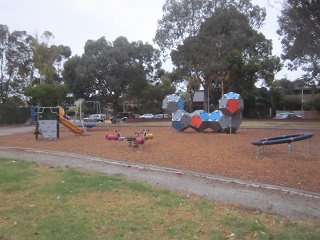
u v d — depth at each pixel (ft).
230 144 47.42
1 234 14.87
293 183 23.75
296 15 40.37
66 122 64.59
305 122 118.73
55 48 145.28
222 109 66.18
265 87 167.43
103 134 69.67
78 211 17.85
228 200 19.93
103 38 136.77
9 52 144.77
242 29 126.62
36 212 17.75
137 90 146.30
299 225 15.76
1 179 25.44
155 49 141.79
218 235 14.74
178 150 41.14
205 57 128.98
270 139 37.22
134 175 27.12
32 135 70.18
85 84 135.64
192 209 18.21
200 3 126.41
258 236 14.61
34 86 136.87
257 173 27.20
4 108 129.29
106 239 14.25
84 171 28.81
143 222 16.24
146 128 89.71
